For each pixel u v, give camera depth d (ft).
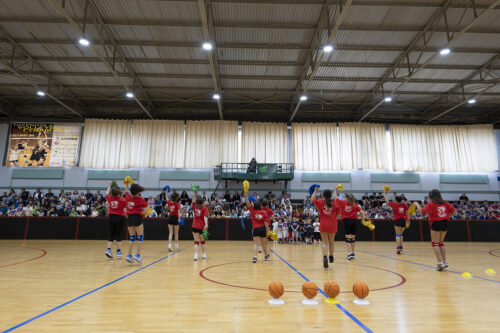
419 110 76.18
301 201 72.18
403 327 10.04
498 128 76.43
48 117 73.15
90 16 43.80
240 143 74.79
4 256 29.22
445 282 17.80
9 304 12.48
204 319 10.71
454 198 73.00
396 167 73.67
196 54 53.62
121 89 66.28
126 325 10.03
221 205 63.16
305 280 17.97
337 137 74.84
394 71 58.23
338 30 47.14
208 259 27.89
